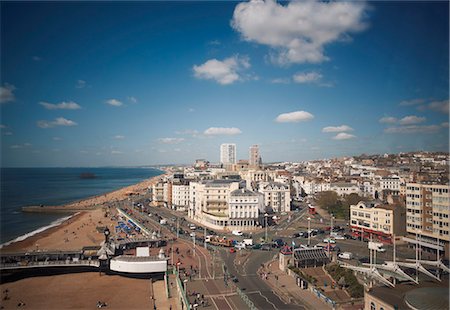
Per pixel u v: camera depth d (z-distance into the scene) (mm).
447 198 134875
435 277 92000
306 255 118188
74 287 115438
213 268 123438
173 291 109500
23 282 120000
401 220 158500
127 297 106625
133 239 163250
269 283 106938
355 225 176000
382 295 75688
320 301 92062
